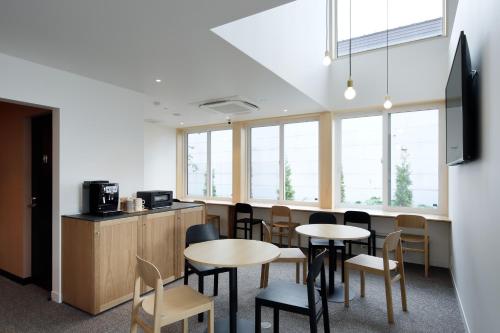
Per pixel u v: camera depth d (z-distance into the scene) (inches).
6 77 106.5
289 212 208.1
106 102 140.4
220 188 269.6
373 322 108.1
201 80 138.8
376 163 207.6
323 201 214.7
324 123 214.1
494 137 63.4
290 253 135.7
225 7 77.3
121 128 147.0
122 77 133.0
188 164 289.7
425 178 191.0
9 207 152.2
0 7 76.4
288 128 238.5
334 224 153.1
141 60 114.0
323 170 214.8
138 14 80.6
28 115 143.6
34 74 114.1
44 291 134.3
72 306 118.6
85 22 84.8
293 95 166.9
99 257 112.8
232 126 255.1
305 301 82.7
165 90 154.6
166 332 100.1
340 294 132.0
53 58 110.7
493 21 63.2
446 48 171.3
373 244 180.5
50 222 136.6
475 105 81.6
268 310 116.8
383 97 188.4
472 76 84.4
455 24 129.9
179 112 210.8
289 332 100.3
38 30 89.4
